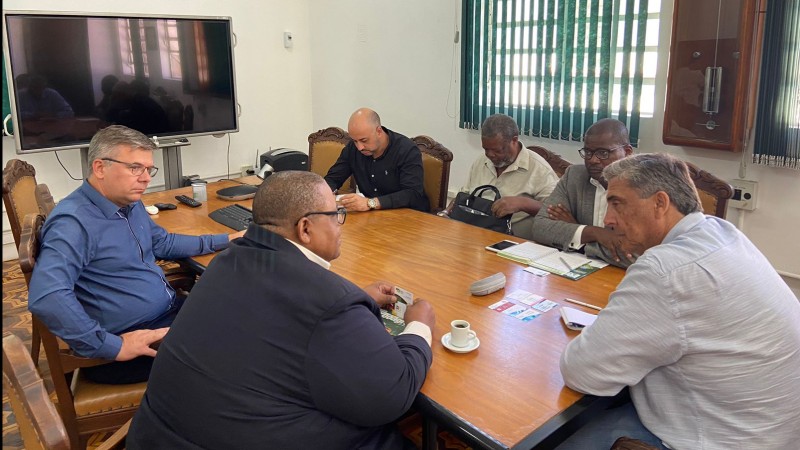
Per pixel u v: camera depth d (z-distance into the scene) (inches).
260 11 188.1
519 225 105.2
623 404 54.7
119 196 70.1
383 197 106.4
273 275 44.6
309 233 50.1
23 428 37.6
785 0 100.7
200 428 43.9
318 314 42.6
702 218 50.0
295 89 203.0
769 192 112.0
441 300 65.6
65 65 141.3
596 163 82.1
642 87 125.9
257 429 43.0
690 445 47.2
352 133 108.4
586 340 47.1
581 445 51.5
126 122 154.1
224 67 169.8
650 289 44.9
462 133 165.3
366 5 181.0
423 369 48.2
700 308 44.4
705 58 110.5
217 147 185.9
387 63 180.2
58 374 64.3
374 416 43.7
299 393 43.0
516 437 42.4
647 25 122.7
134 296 71.6
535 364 52.1
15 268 144.4
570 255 79.1
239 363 43.0
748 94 108.0
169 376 45.2
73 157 157.2
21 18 133.3
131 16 149.5
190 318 45.6
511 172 108.0
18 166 92.8
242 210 102.4
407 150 111.9
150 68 155.6
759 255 49.4
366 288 63.0
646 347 45.1
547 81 140.9
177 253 81.5
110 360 64.3
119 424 66.3
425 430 49.9
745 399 45.7
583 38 132.2
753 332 45.0
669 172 50.3
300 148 208.2
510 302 64.7
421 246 84.5
